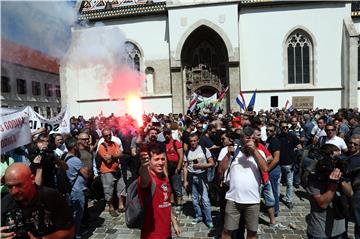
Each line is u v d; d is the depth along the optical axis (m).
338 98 28.81
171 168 9.12
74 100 29.86
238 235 6.16
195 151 8.15
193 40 31.17
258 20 29.39
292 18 28.94
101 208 9.91
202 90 32.12
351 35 27.16
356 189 5.50
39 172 5.61
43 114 24.88
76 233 7.18
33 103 23.25
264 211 8.96
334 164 4.57
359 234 5.58
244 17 29.58
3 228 2.95
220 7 28.83
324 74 28.94
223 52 30.98
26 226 3.03
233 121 11.14
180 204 9.60
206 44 31.64
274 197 8.41
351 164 5.58
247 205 5.62
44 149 5.88
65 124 10.45
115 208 9.90
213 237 7.30
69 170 7.02
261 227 7.80
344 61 28.23
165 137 9.17
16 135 5.73
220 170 6.11
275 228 7.71
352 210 5.51
